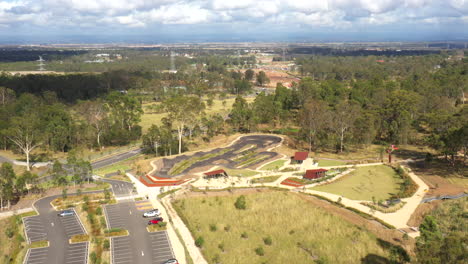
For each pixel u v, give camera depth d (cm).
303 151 13600
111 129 15600
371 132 13600
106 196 9144
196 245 7012
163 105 18212
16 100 19788
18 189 9544
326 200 8956
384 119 15512
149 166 12031
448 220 7606
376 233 7181
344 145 13688
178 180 10712
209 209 8662
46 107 17300
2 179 9106
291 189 9856
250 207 8706
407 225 7512
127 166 12375
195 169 11694
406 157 12744
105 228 7625
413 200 8825
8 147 14738
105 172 11612
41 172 11912
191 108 14275
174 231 7544
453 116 13475
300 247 6881
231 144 14712
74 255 6619
